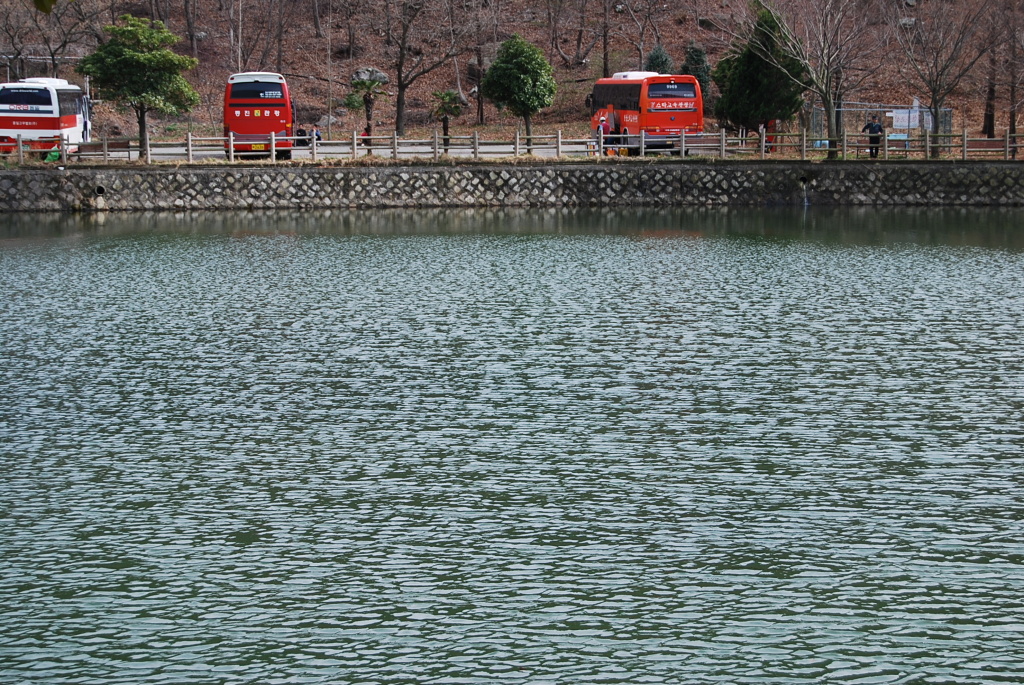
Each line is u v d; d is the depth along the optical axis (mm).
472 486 16266
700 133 49500
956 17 52188
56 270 33312
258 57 73438
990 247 37312
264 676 11391
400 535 14625
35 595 13039
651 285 30984
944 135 48688
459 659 11688
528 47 57250
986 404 19828
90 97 59656
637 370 22203
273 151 47812
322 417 19422
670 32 73562
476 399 20375
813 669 11438
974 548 14141
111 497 15875
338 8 76438
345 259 35500
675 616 12516
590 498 15812
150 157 47531
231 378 21766
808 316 26906
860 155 50625
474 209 48406
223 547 14281
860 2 61719
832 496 15789
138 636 12164
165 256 36000
